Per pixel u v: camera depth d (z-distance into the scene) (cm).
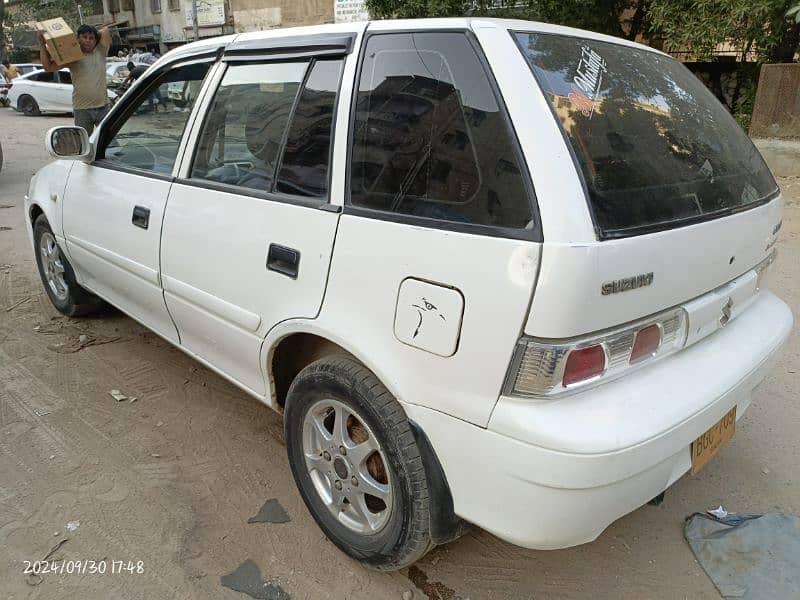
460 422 177
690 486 278
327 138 219
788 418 327
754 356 215
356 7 1953
